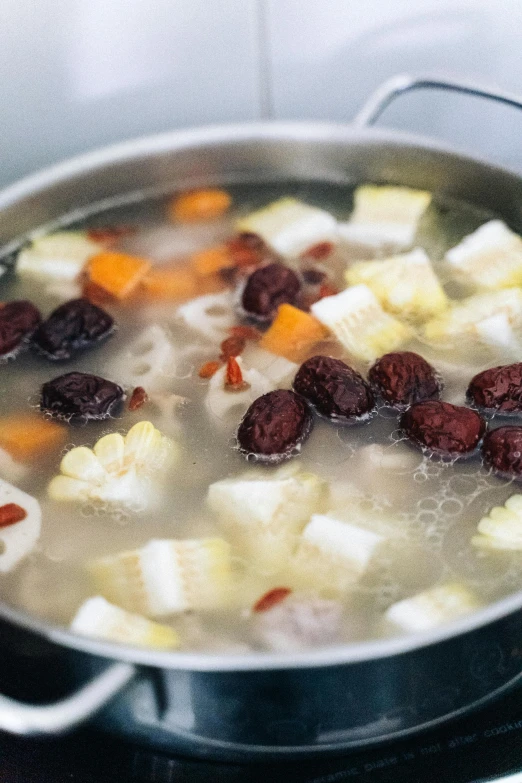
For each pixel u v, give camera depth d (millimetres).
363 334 604
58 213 668
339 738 510
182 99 735
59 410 579
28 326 610
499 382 564
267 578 523
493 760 523
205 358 603
